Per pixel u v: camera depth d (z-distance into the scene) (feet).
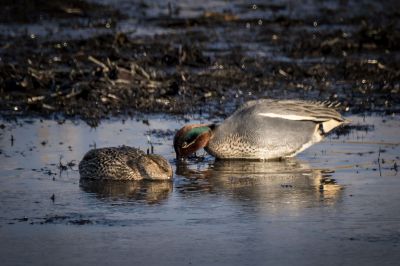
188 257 33.96
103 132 55.42
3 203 40.47
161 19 94.63
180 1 104.47
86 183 44.19
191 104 63.72
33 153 49.75
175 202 40.83
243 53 80.28
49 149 50.72
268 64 76.18
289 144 49.42
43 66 72.79
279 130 49.16
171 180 45.03
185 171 47.06
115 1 101.40
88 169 45.16
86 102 63.36
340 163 48.24
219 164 48.83
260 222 37.91
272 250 34.68
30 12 93.91
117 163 44.83
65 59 75.31
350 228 37.17
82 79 68.13
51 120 58.90
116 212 39.29
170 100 64.23
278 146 49.29
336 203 40.63
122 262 33.50
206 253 34.37
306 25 94.07
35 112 61.00
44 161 48.11
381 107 63.00
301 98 65.31
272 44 84.84
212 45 83.71
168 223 37.78
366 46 82.94
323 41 83.61
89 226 37.40
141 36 85.76
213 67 74.90
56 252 34.47
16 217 38.52
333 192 42.50
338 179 44.93
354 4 105.19
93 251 34.58
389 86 68.18
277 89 68.33
